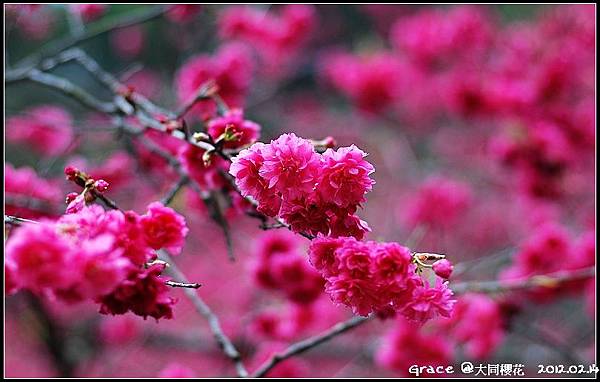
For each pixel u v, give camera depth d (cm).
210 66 393
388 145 823
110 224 172
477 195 768
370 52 674
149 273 178
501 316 428
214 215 287
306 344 302
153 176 409
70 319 589
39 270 151
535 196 538
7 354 635
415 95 746
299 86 841
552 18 662
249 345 506
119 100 347
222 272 683
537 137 519
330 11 841
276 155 183
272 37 544
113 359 620
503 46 684
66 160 523
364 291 186
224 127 253
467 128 791
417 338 396
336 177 183
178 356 651
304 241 445
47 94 658
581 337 624
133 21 430
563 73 584
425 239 714
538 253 441
